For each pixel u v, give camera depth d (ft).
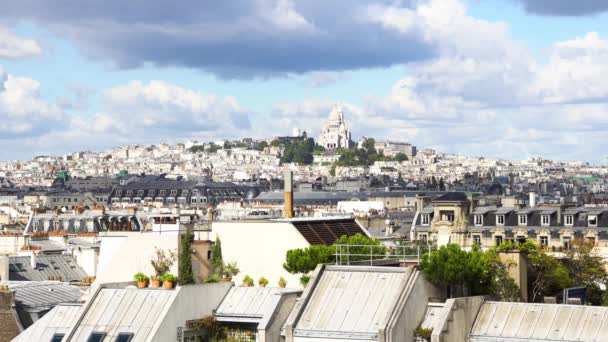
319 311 396.16
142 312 414.21
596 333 372.17
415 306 387.75
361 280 402.52
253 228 615.57
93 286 498.69
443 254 402.72
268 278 607.78
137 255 601.21
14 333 453.99
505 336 381.40
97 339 410.11
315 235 617.62
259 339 394.52
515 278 472.85
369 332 382.01
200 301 419.33
